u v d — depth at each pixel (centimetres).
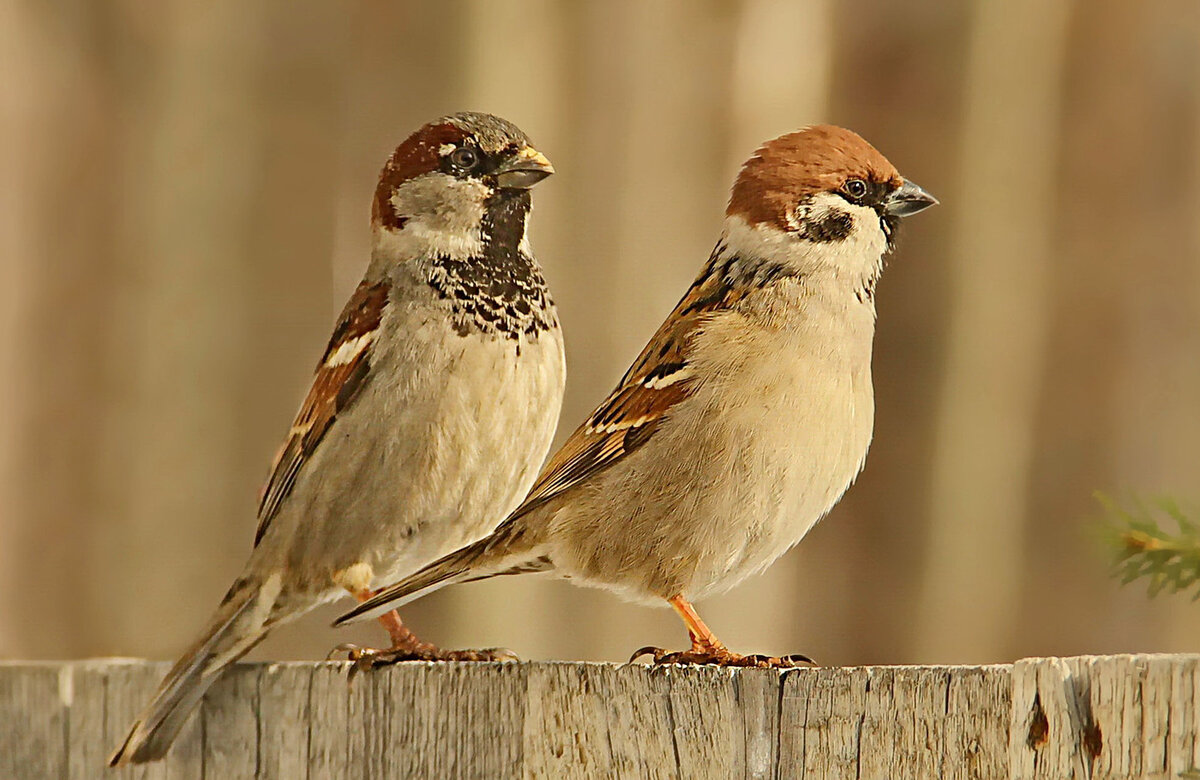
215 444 1255
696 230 1327
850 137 764
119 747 721
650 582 739
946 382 1449
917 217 1466
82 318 1245
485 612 1266
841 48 1448
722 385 722
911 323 1457
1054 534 1435
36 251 1238
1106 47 1480
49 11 1254
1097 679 475
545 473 763
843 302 740
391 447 820
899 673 521
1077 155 1476
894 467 1445
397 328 824
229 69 1279
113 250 1255
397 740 640
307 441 843
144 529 1238
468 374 820
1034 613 1418
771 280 741
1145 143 1478
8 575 1209
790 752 537
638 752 568
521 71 1320
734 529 724
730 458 719
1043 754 484
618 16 1334
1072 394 1454
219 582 1246
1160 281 1468
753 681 548
